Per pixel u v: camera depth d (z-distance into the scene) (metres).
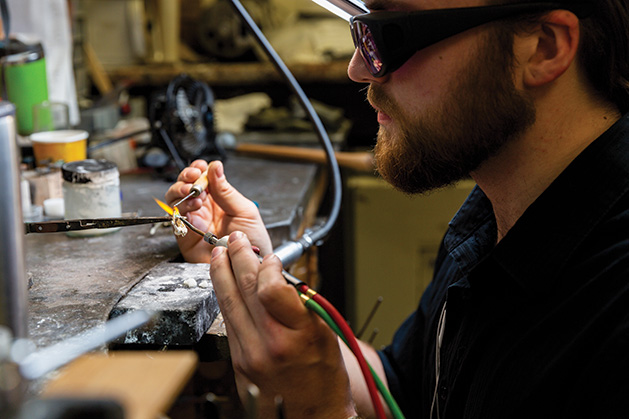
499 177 0.89
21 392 0.42
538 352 0.77
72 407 0.38
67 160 1.50
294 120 2.34
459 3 0.82
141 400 0.43
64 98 1.83
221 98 2.71
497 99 0.82
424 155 0.88
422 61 0.85
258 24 2.82
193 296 0.96
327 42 2.73
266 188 1.65
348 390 0.80
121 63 2.66
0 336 0.44
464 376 0.88
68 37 1.85
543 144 0.84
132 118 2.18
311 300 0.74
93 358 0.48
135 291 0.99
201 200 1.13
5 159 0.58
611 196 0.79
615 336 0.68
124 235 1.27
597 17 0.80
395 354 1.17
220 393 1.07
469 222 1.03
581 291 0.75
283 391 0.77
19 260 0.60
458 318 0.95
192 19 2.92
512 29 0.80
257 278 0.79
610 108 0.84
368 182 2.40
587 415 0.69
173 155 1.67
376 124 2.68
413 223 2.40
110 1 2.58
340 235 2.50
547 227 0.82
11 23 1.75
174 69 2.61
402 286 2.46
